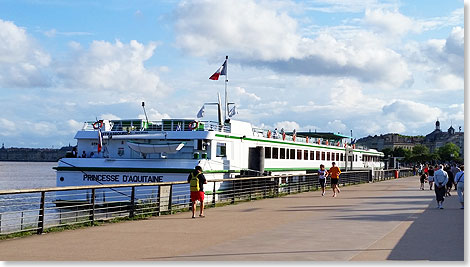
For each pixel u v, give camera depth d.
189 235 15.20
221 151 34.53
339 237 14.66
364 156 75.75
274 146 42.59
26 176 143.38
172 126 35.38
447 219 19.25
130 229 16.69
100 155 34.53
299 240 14.13
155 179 31.59
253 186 34.94
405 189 41.81
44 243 13.77
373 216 20.44
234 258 11.44
